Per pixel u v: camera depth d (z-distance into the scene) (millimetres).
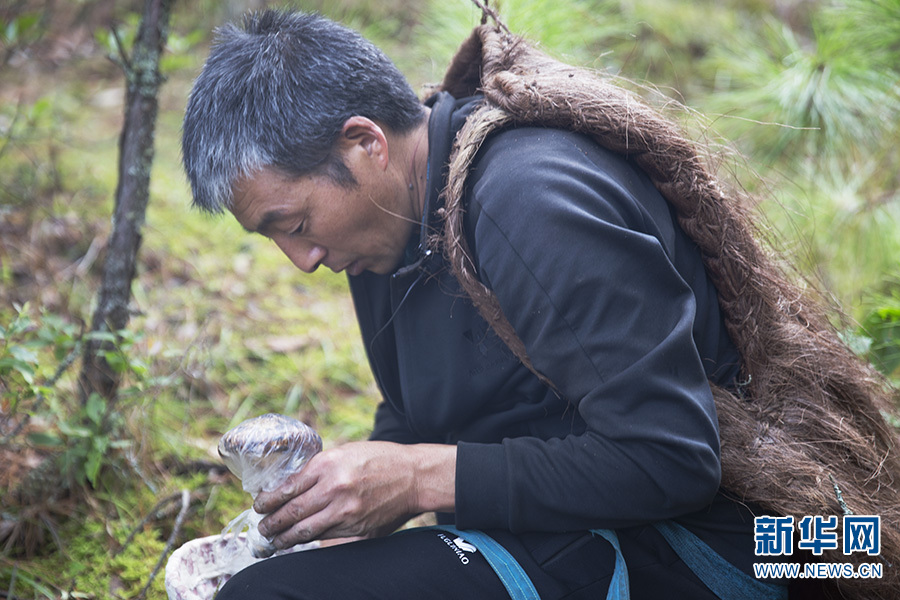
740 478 1263
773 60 3393
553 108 1252
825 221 2717
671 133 1294
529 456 1237
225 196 1290
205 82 1291
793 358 1364
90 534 1916
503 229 1184
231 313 2721
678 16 3957
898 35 2770
